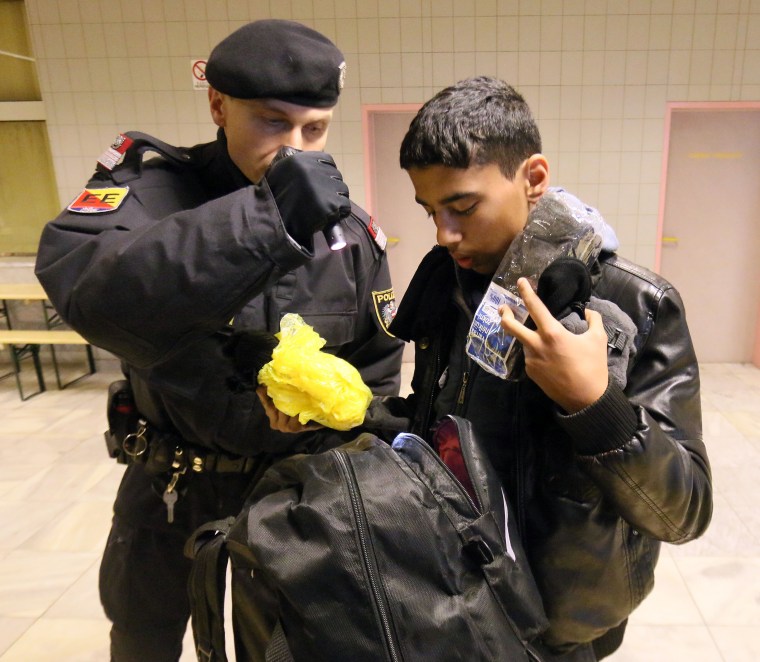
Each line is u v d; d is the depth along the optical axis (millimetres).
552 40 3664
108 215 904
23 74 3965
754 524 2350
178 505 1137
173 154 1052
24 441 3172
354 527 634
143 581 1185
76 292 774
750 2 3537
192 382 986
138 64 3795
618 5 3586
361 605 620
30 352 4355
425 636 615
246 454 1079
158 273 719
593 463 592
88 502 2568
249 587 736
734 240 4121
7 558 2201
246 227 708
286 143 949
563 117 3803
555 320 559
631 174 3889
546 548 708
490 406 747
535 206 640
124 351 804
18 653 1764
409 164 658
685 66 3672
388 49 3727
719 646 1785
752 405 3533
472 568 647
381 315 1222
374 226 1238
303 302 1071
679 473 614
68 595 2006
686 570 2104
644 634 1832
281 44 898
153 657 1239
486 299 647
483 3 3619
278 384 766
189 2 3676
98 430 3295
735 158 3963
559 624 740
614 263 737
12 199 4195
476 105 627
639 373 706
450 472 673
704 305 4270
